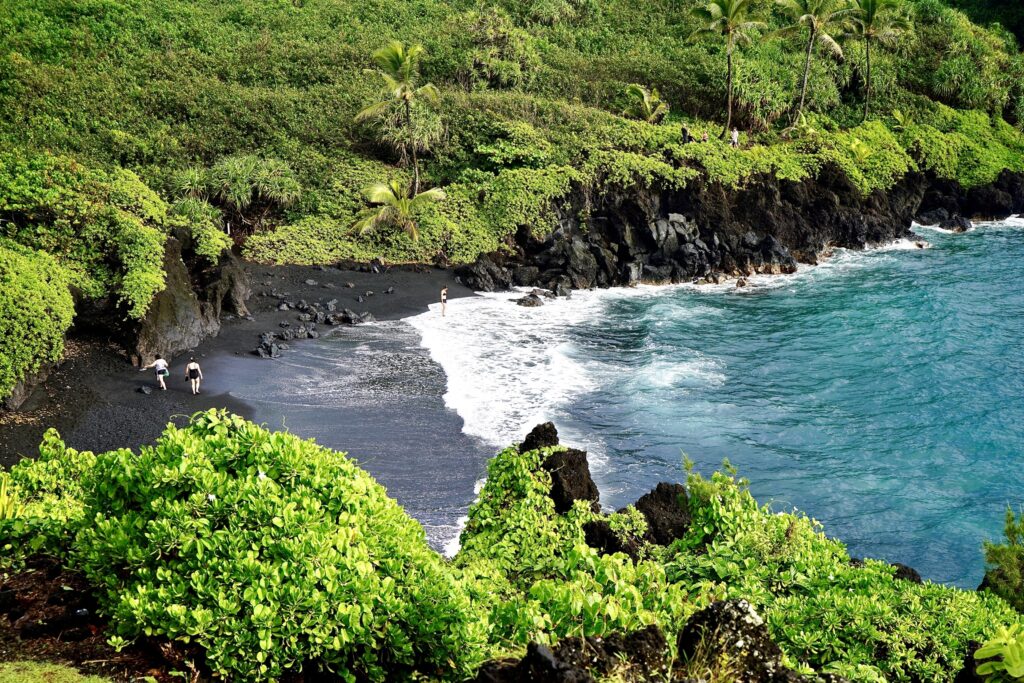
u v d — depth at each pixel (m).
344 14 67.94
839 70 69.50
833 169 57.53
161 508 9.02
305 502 9.37
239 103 53.81
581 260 47.78
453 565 14.13
